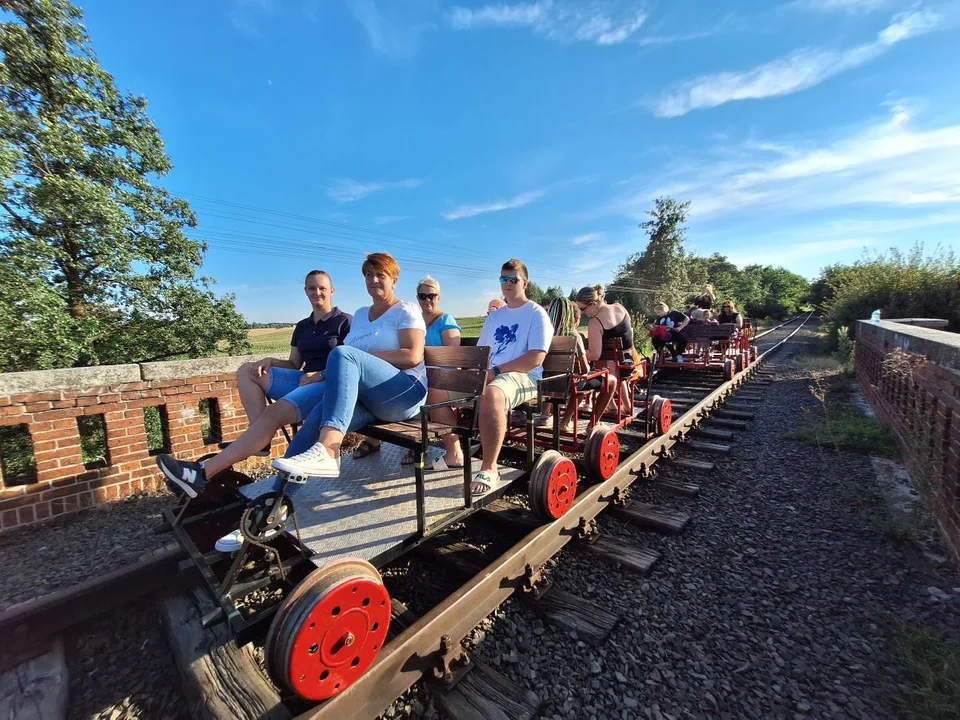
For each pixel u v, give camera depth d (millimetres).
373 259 2727
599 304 4609
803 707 1802
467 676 1977
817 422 6043
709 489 3982
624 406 4566
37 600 2318
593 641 2188
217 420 4613
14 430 5398
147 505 3766
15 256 6777
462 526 3258
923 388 3818
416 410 2590
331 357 2178
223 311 10539
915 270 12305
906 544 2963
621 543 3037
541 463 2768
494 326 3613
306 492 2758
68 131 7668
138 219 9016
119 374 3861
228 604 1689
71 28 8203
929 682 1813
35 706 1922
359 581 1586
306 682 1468
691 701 1864
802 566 2785
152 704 1975
